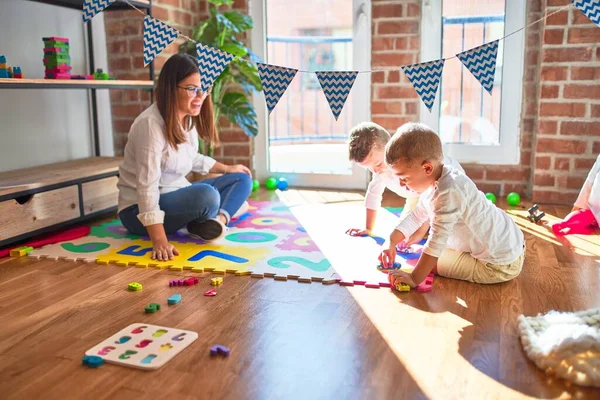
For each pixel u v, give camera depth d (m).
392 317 1.56
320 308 1.63
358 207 2.90
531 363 1.30
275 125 4.16
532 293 1.73
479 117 3.24
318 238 2.31
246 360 1.33
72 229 2.50
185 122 2.30
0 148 2.65
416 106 3.27
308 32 3.50
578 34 2.82
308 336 1.45
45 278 1.91
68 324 1.54
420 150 1.65
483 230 1.74
